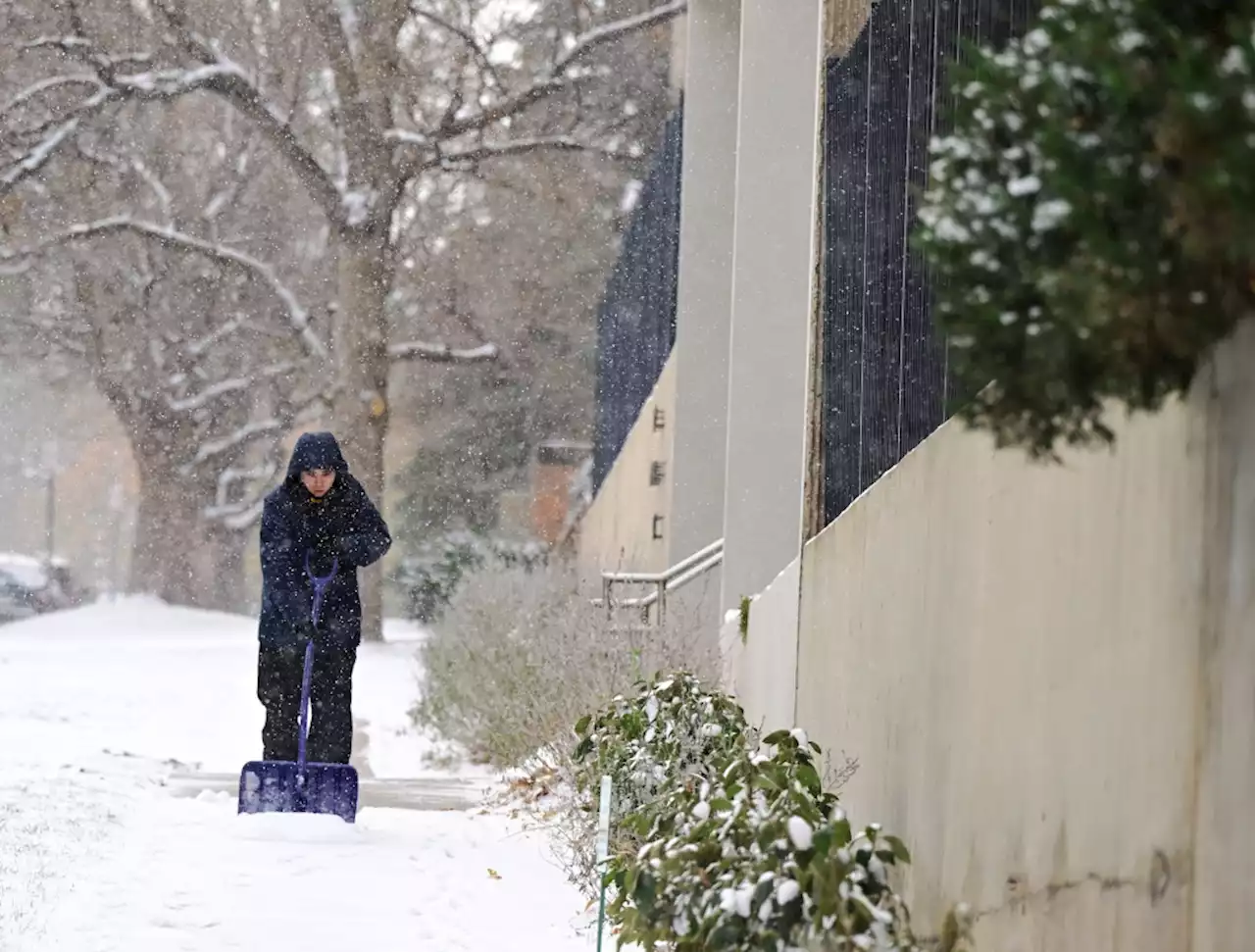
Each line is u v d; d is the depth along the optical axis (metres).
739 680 28.84
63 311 107.19
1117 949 9.09
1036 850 10.38
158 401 110.56
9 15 88.00
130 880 20.78
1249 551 7.78
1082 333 7.62
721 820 12.56
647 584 50.66
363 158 92.56
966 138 8.12
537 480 119.44
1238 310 7.39
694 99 47.47
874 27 17.81
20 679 55.44
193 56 89.31
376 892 20.48
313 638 26.50
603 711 20.11
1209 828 8.08
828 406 19.83
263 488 123.81
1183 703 8.40
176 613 110.38
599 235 104.81
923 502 13.79
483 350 104.81
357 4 91.38
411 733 41.94
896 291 15.85
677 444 47.12
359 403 93.06
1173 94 6.91
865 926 10.86
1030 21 10.58
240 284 107.19
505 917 19.14
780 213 37.91
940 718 12.80
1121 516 9.24
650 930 12.51
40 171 91.31
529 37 92.19
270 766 25.12
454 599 45.00
